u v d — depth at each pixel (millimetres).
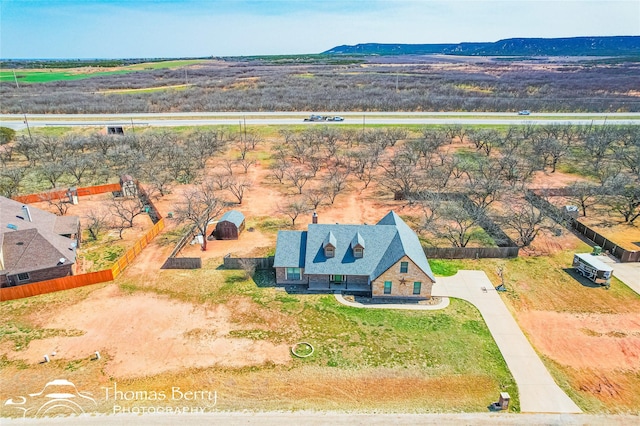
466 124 96312
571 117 102812
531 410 24766
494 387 26562
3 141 83750
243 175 69438
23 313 34031
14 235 38344
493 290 37188
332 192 61562
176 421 23875
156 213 53438
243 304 35250
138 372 27750
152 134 85562
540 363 28625
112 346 30281
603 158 73938
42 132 92250
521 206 50156
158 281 38719
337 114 110312
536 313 34094
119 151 75500
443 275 39438
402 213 54094
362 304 35156
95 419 23984
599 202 55500
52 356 29203
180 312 34250
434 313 33906
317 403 25281
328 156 78125
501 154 74500
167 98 129000
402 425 23734
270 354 29391
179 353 29531
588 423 23953
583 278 39188
